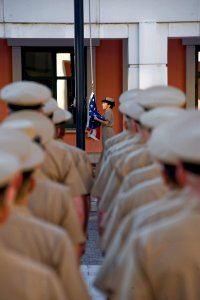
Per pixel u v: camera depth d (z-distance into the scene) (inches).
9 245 156.3
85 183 332.8
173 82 962.1
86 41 938.1
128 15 874.8
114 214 205.5
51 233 159.2
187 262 148.8
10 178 133.5
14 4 862.5
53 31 869.2
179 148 146.8
